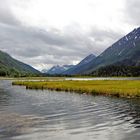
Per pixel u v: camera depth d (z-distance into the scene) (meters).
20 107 40.09
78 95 59.78
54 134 22.88
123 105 41.31
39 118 30.30
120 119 29.55
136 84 80.38
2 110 36.81
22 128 24.89
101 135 22.52
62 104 43.75
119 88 66.00
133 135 22.30
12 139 21.20
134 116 31.38
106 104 42.88
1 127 25.16
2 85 114.38
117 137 21.80
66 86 82.75
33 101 48.53
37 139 21.30
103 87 71.19
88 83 96.88
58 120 29.06
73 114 33.25
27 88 89.25
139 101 46.31
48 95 60.88
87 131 23.95
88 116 31.70
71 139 21.34
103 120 29.08
